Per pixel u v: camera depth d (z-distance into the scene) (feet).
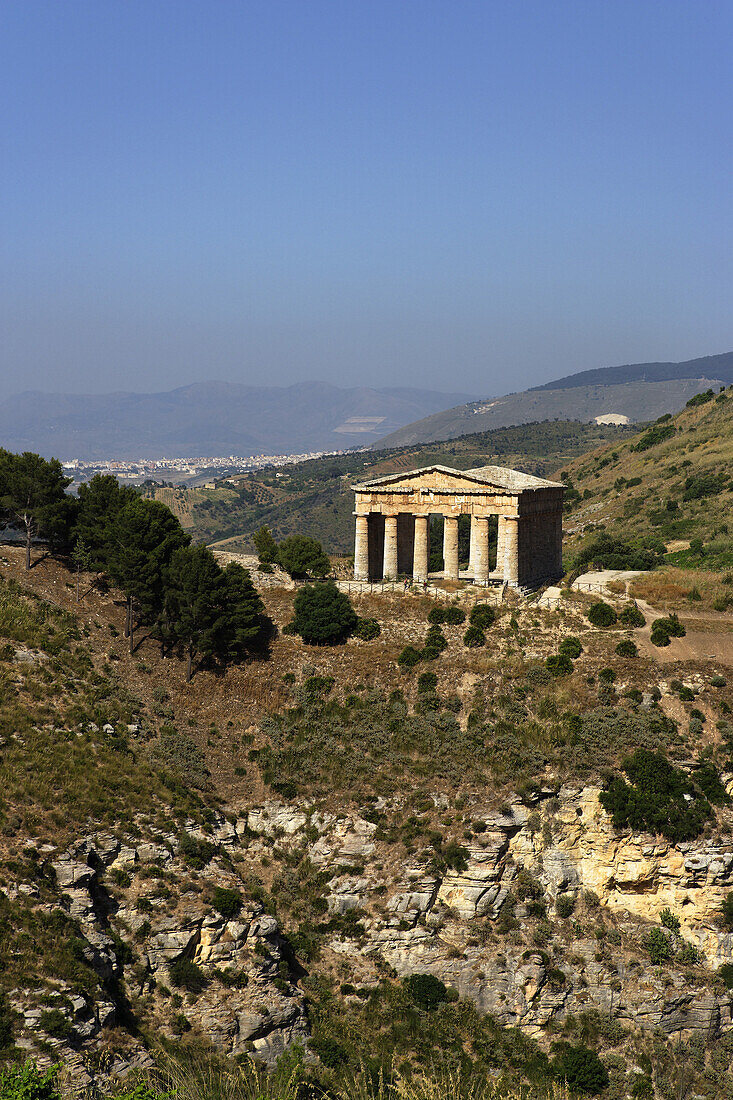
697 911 303.07
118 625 382.63
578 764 319.47
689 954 298.15
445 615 389.39
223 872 288.51
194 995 260.01
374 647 380.58
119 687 345.72
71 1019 224.94
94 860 269.03
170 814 295.48
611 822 309.42
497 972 289.94
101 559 398.01
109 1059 227.20
